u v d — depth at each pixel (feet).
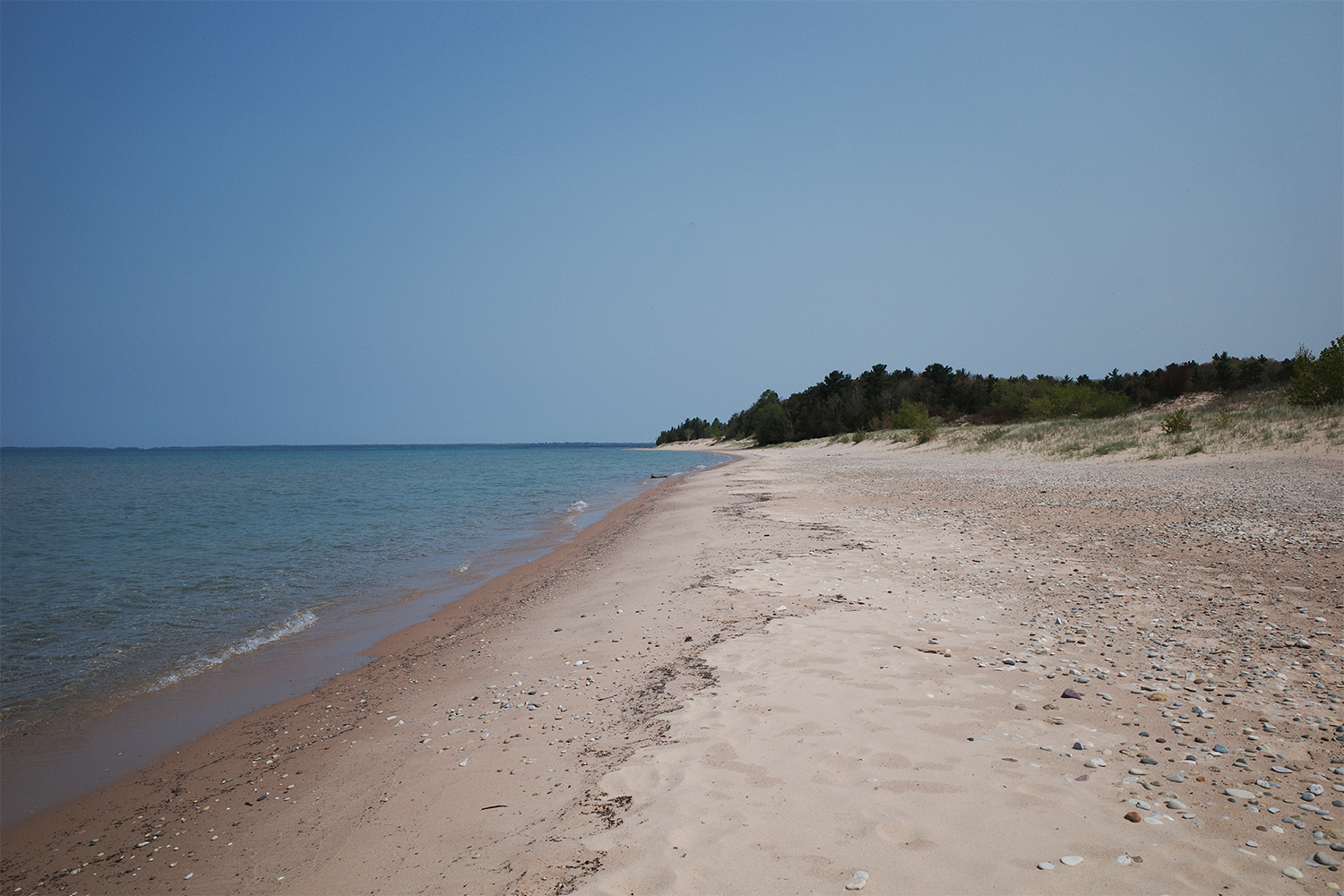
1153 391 166.71
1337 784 12.33
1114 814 11.64
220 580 45.14
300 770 17.81
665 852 11.33
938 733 15.31
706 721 16.84
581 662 23.58
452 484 152.87
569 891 10.57
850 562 36.32
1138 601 26.16
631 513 78.07
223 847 14.32
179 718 22.53
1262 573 29.58
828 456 187.42
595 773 14.88
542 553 54.19
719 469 169.37
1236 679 17.92
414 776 16.28
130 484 173.27
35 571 49.47
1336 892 9.27
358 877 12.24
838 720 16.28
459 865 12.04
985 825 11.48
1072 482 73.15
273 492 131.23
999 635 22.74
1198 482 64.75
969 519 50.78
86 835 15.52
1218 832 10.95
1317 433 83.56
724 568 36.42
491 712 19.92
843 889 9.99
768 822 12.00
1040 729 15.30
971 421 209.67
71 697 24.56
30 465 350.23
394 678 24.81
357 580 44.78
